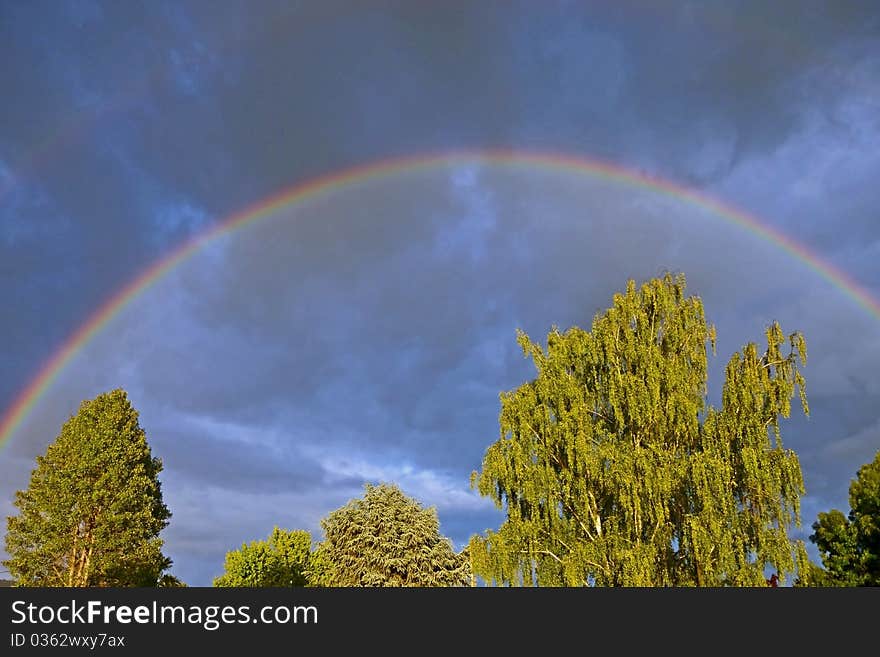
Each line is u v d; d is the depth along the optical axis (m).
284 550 60.41
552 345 36.50
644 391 33.09
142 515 41.50
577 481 33.09
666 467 31.20
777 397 33.06
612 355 34.81
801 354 33.41
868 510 40.22
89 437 41.69
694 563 31.42
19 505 41.38
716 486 30.83
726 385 33.69
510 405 35.09
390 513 50.78
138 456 42.62
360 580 49.44
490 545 33.41
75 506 40.53
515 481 33.94
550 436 34.09
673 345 35.50
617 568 30.70
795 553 30.77
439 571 50.19
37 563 40.16
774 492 31.16
